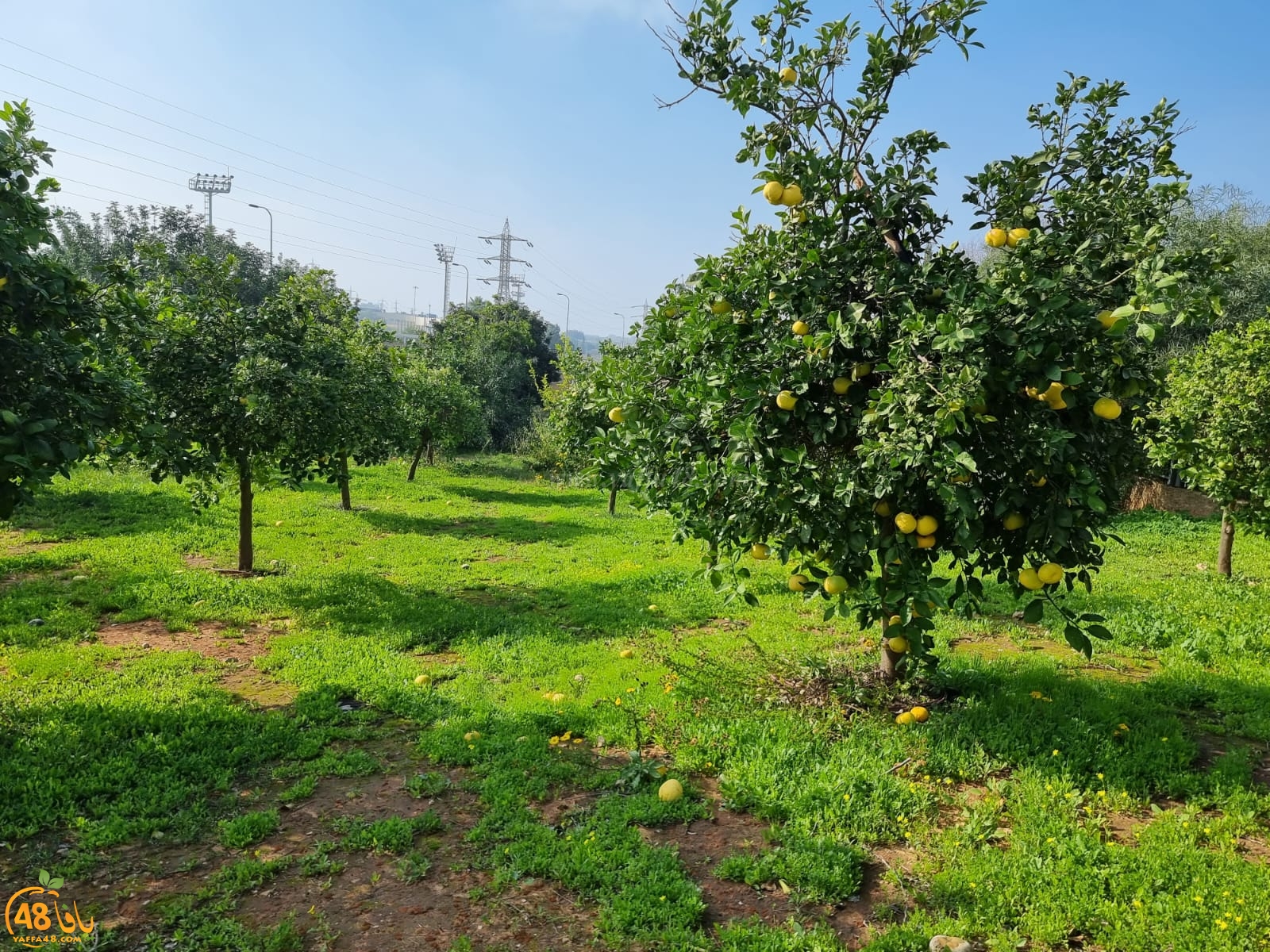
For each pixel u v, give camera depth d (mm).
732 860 3207
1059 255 3678
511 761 4133
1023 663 5766
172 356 7125
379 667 5625
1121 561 10555
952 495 3068
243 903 2982
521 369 35688
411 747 4410
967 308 3262
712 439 4098
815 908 2988
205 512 11258
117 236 29734
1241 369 7691
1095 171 4082
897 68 4000
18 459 3312
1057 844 3277
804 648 6082
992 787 3859
